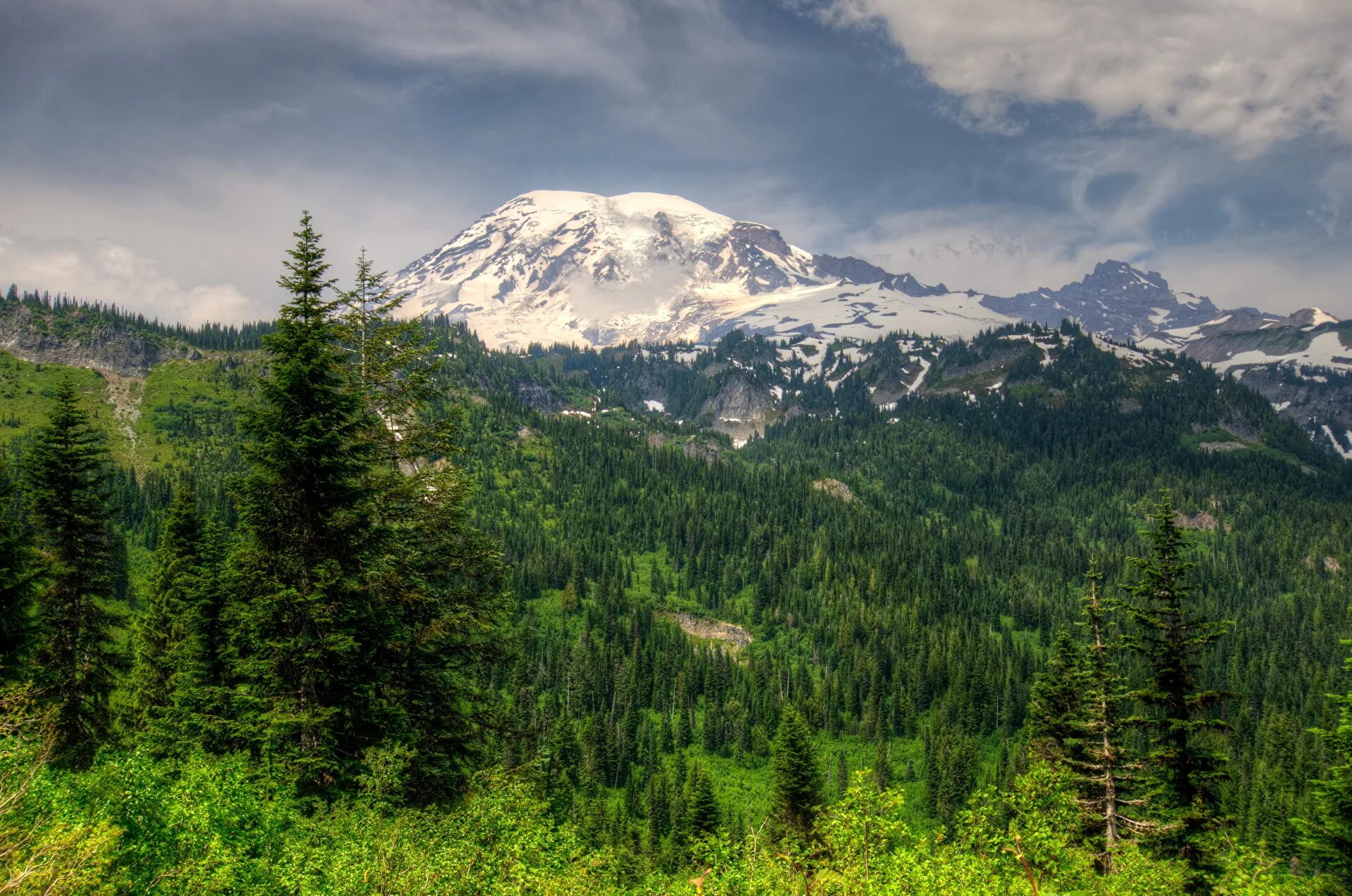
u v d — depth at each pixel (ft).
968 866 94.22
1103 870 118.21
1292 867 233.35
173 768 98.27
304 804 97.66
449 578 120.06
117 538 157.38
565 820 105.19
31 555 132.87
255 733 101.86
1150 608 130.93
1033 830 99.45
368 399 115.96
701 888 100.63
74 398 152.25
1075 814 110.42
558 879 87.56
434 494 117.60
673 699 530.27
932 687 545.03
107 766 92.84
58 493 148.05
